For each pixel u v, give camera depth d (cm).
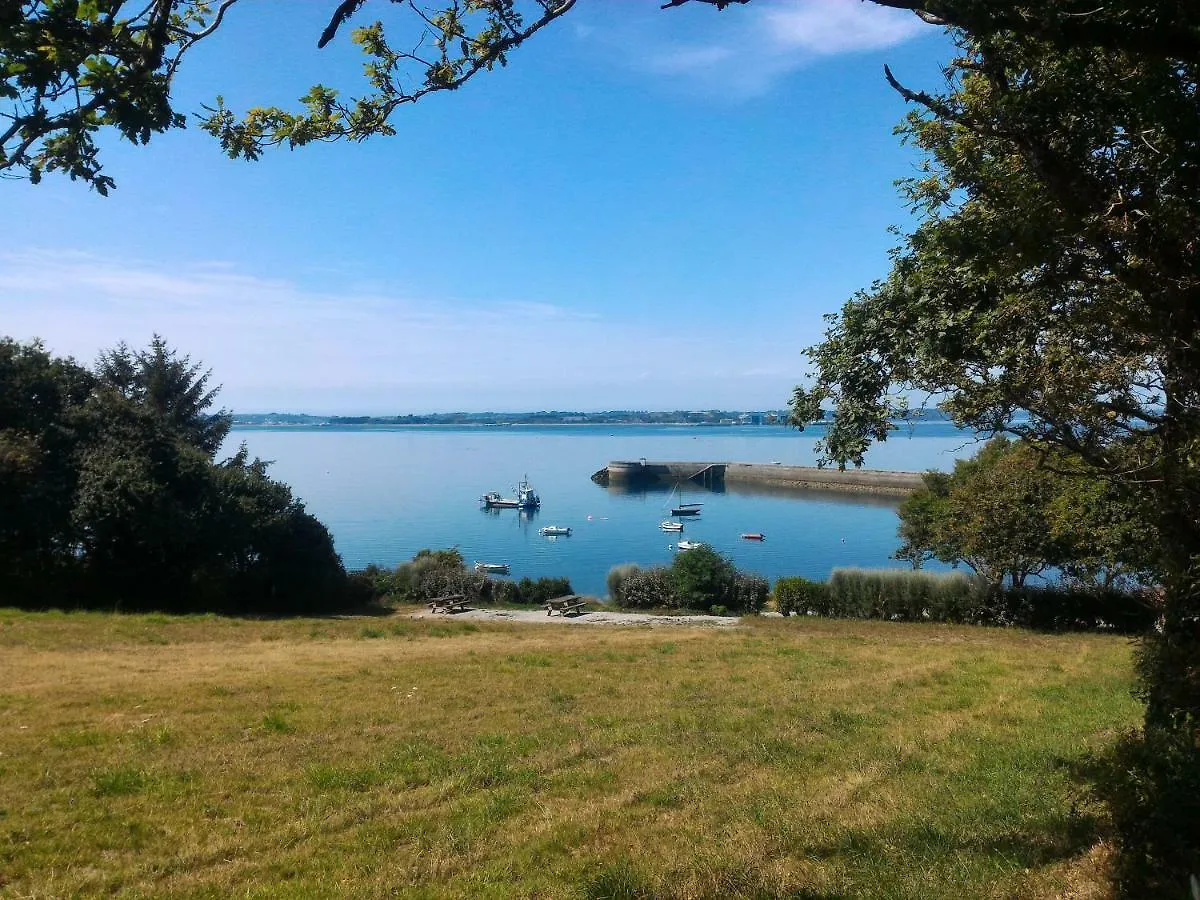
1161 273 468
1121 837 485
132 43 361
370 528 7806
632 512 8956
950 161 621
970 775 770
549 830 652
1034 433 649
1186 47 399
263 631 2070
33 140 341
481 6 492
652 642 2009
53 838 612
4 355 2825
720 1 414
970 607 2802
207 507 2870
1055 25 393
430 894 532
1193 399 504
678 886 534
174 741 890
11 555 2633
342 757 852
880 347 658
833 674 1470
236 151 506
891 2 416
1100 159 514
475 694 1228
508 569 5550
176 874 564
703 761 857
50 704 1044
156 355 4731
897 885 510
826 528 7419
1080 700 1148
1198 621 523
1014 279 602
